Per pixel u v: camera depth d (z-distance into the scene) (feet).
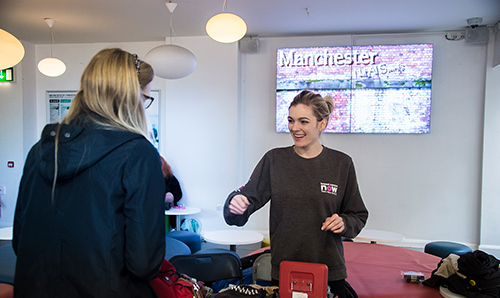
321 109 5.27
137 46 19.36
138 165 3.75
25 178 3.94
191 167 18.44
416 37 17.40
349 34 17.81
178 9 14.51
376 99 17.10
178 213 16.39
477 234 17.08
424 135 17.35
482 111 16.97
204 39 18.19
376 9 14.42
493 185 16.58
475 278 6.76
